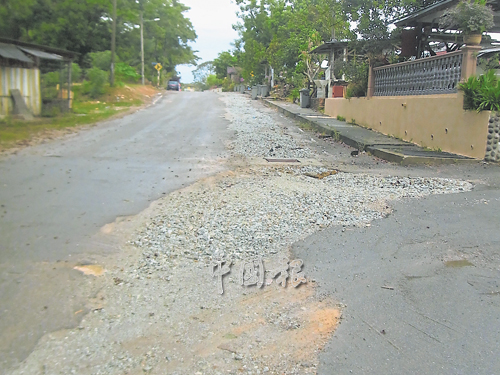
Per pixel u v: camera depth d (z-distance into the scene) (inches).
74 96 1020.5
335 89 828.0
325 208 259.8
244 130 618.5
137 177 327.3
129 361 125.1
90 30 1444.4
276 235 217.9
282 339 136.8
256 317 149.2
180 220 235.5
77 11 1357.0
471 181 334.3
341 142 542.6
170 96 1344.7
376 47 604.7
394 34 586.9
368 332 139.8
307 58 1038.4
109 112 807.7
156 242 206.5
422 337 137.0
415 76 513.3
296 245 207.0
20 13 1227.2
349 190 304.2
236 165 385.1
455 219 243.8
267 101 1178.6
